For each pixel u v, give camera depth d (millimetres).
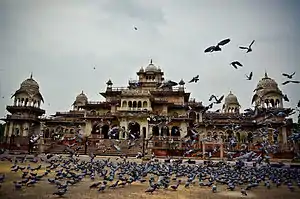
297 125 58031
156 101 67688
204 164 33062
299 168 30078
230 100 92812
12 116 72438
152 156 37875
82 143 51625
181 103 70438
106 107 72875
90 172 20234
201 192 15227
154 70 77938
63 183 15977
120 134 60531
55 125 74500
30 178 15461
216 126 67000
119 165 25141
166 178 16891
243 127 66000
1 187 14672
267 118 59250
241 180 18656
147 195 13883
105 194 13836
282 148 46375
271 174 22578
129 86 74688
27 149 51312
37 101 79750
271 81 69875
